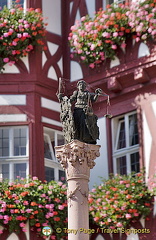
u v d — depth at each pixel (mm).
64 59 19500
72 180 13969
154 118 17781
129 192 17219
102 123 18734
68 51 19516
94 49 18516
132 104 18250
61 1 19906
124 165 18219
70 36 19453
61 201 17328
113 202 17266
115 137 18562
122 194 17203
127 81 18297
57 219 17172
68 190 13984
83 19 18859
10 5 19312
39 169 18078
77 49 18828
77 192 13906
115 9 18406
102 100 18750
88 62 18750
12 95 18516
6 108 18406
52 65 19141
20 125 18344
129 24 17969
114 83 18328
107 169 18359
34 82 18609
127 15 18078
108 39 18312
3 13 18641
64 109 14305
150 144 17703
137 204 17109
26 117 18375
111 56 18391
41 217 17109
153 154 17609
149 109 17891
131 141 18281
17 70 18656
